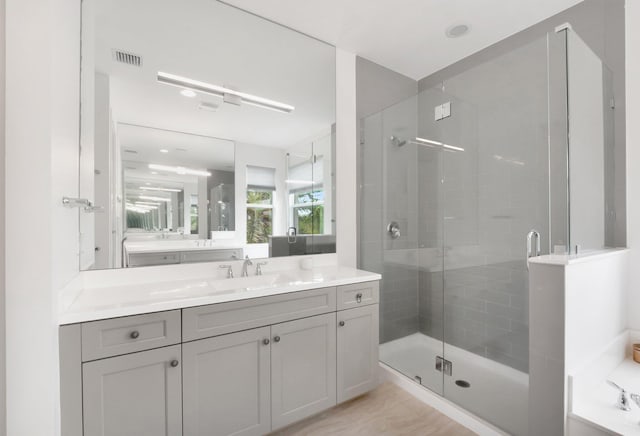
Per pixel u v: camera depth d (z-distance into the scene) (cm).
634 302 187
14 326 98
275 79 219
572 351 136
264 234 214
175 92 184
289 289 160
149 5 176
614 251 174
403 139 273
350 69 257
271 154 218
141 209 173
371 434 166
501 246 213
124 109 169
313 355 170
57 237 107
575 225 158
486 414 172
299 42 228
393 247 271
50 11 102
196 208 190
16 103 98
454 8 204
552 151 166
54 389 103
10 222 98
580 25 203
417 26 222
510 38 236
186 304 131
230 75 202
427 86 301
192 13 187
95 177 159
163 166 180
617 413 131
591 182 173
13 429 98
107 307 118
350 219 254
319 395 172
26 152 99
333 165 246
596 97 180
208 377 137
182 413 130
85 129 153
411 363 238
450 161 247
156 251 177
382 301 265
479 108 226
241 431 146
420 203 274
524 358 197
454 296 245
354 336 188
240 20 202
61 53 115
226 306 142
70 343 109
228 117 201
